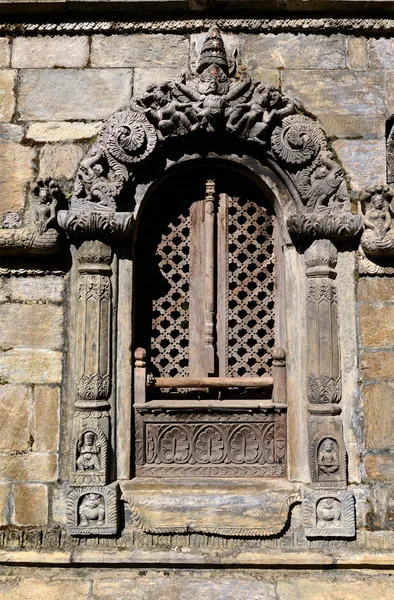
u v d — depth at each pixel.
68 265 2.96
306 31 3.04
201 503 2.80
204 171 3.10
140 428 2.94
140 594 2.52
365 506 2.81
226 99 2.84
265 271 3.12
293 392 2.92
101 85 3.02
